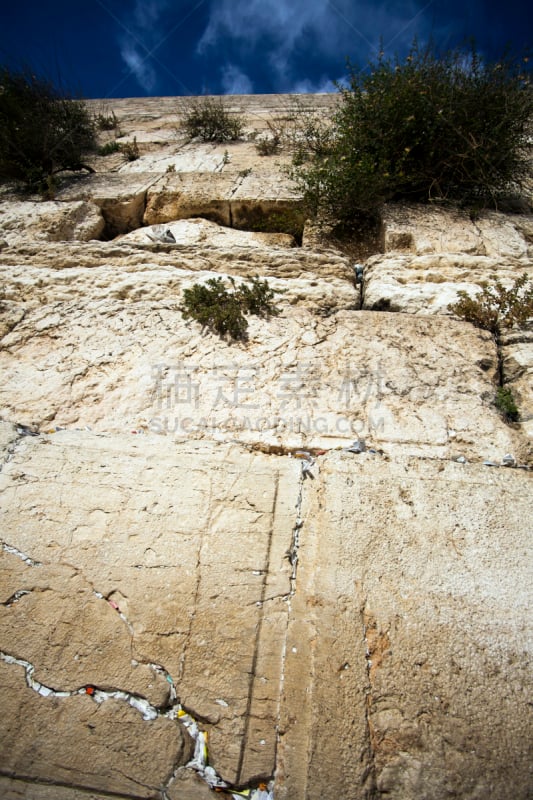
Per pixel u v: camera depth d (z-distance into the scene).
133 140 6.81
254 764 1.41
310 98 8.58
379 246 4.03
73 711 1.49
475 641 1.58
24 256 3.50
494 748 1.39
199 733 1.46
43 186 5.22
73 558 1.80
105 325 2.86
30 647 1.60
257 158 5.66
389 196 4.25
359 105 4.75
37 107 6.08
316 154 5.37
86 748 1.43
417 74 4.61
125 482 2.03
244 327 2.78
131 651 1.59
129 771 1.39
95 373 2.57
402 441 2.20
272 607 1.69
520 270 3.22
